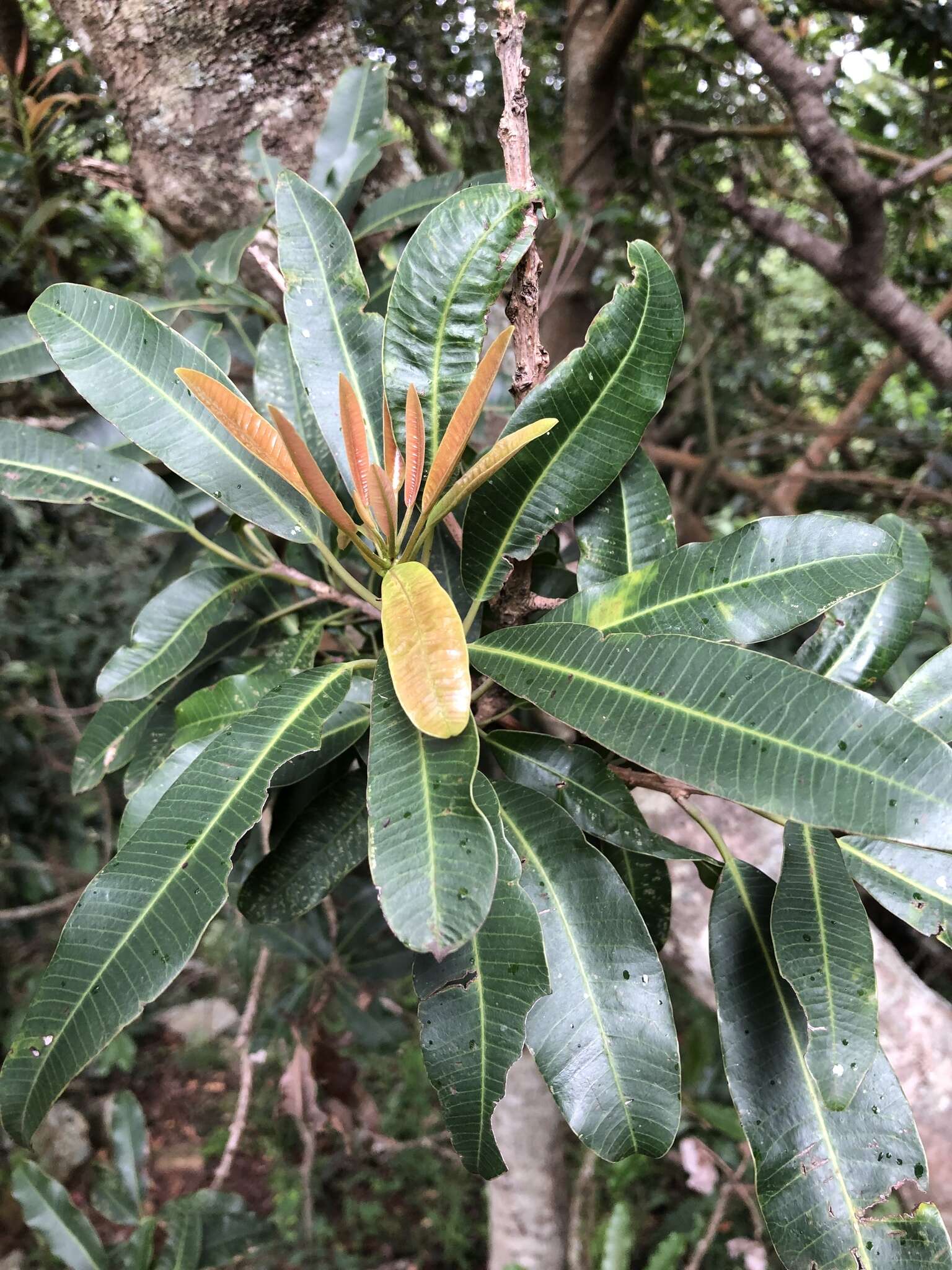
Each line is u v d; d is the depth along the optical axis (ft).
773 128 3.43
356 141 1.57
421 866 0.76
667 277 1.04
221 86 1.70
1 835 3.76
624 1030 0.89
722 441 4.14
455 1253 4.18
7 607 3.76
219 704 1.09
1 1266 3.76
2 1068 0.79
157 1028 5.31
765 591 0.91
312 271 1.12
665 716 0.83
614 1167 2.40
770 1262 2.31
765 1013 0.96
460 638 0.81
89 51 1.77
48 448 1.17
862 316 4.25
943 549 3.60
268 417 1.27
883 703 0.77
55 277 2.21
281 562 1.26
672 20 3.87
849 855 1.02
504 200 1.01
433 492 0.94
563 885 0.95
